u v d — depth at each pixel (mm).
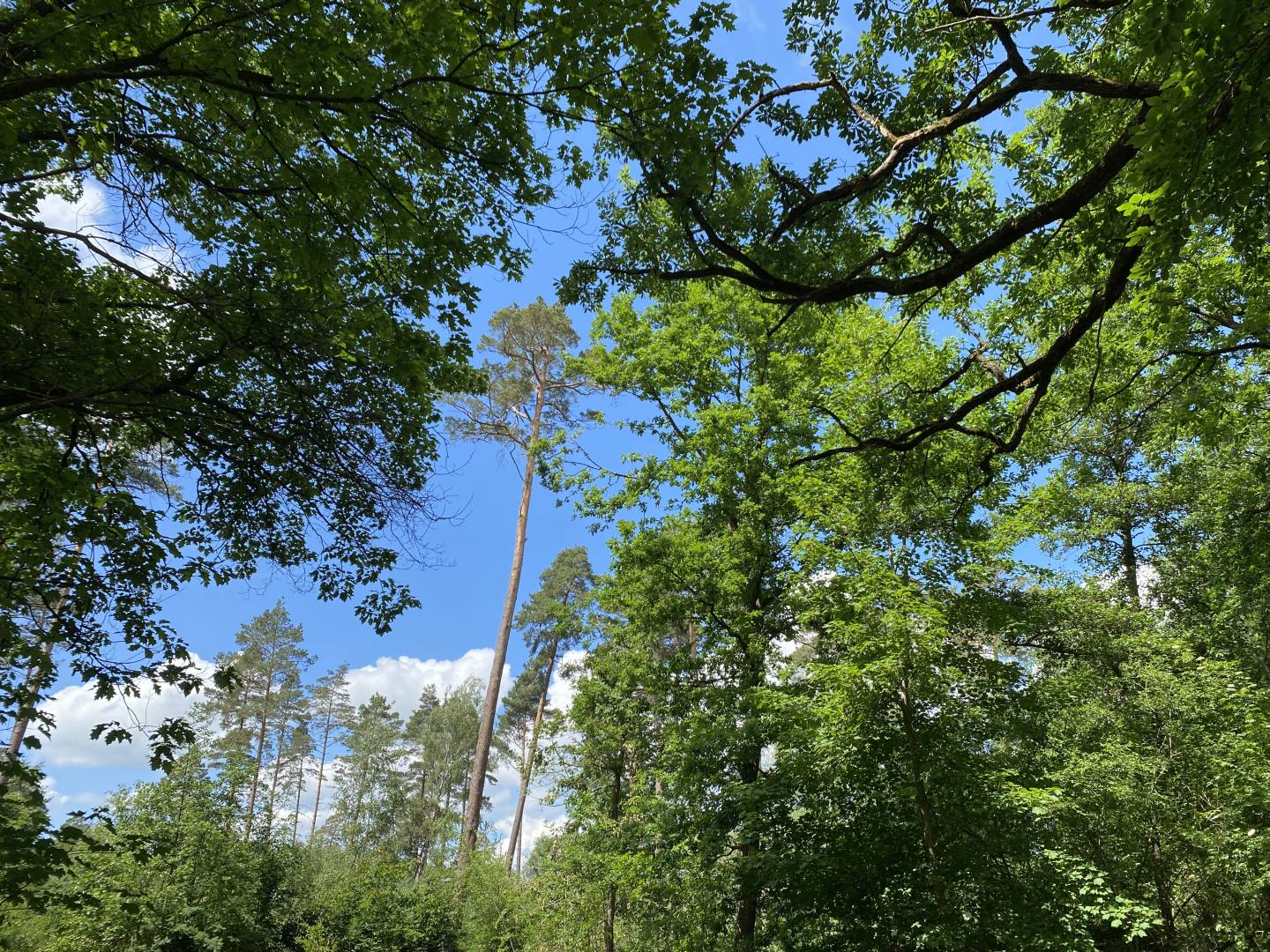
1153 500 15531
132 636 7121
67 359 5609
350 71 5094
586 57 4938
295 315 6328
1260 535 10281
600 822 15094
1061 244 6566
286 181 6035
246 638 39438
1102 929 9734
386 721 49969
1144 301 6727
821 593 8742
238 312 6102
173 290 5715
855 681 7523
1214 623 13156
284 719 40750
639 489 14367
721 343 14719
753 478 13445
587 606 16141
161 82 5535
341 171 5742
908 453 8031
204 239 6844
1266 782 8641
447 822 26172
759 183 7824
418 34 4879
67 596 6656
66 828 5594
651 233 7004
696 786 11664
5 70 4484
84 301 5785
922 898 7621
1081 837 9750
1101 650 11320
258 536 8484
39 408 5352
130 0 4453
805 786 9016
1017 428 6301
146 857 6254
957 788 7629
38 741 5742
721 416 13148
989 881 7250
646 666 13375
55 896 5684
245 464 7406
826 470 10477
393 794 39969
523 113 5801
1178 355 8883
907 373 10773
